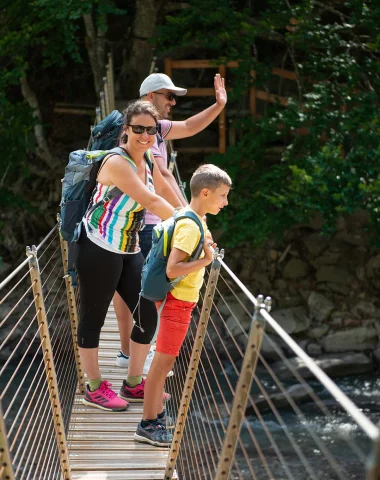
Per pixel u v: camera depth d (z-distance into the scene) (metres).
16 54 18.30
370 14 16.75
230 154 17.91
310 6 16.67
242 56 17.48
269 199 16.66
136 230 5.18
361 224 18.80
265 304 3.06
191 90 19.12
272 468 11.51
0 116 18.41
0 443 2.99
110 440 5.12
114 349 6.70
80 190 5.21
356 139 15.90
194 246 4.33
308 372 16.27
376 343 17.98
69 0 16.95
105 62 20.52
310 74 17.45
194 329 17.67
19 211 20.55
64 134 21.77
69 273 5.61
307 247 19.17
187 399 4.64
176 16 18.84
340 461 11.70
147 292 4.55
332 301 18.64
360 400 15.51
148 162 5.18
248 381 3.14
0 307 18.48
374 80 16.80
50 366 4.36
